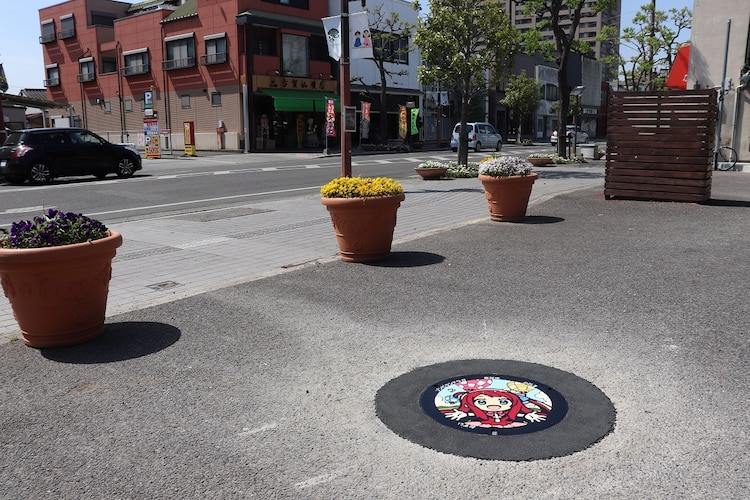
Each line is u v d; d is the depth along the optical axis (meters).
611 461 2.99
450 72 18.30
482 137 38.34
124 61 43.94
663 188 11.51
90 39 46.81
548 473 2.91
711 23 18.34
